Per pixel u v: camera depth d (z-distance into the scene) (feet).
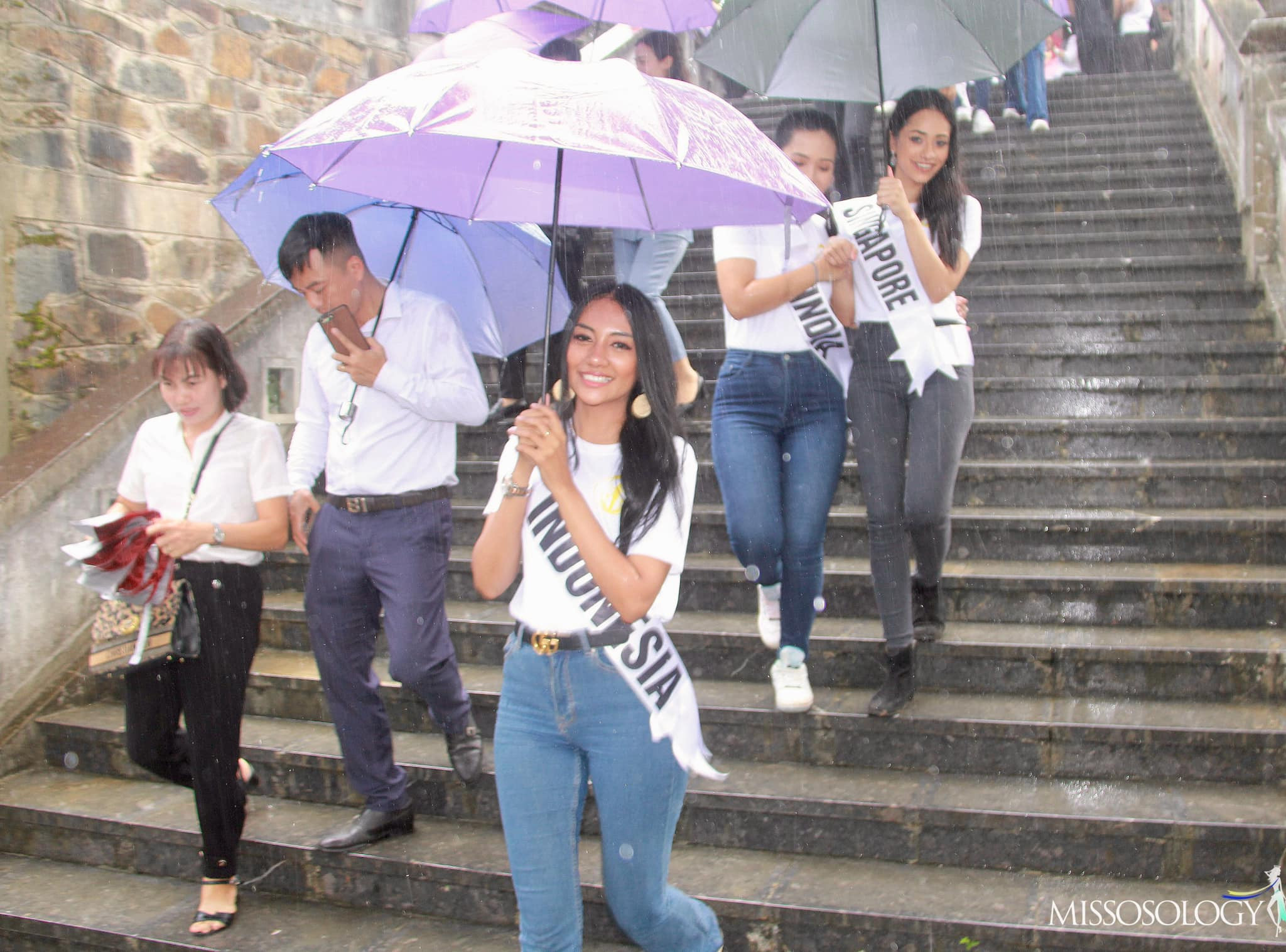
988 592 13.03
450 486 11.05
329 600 10.78
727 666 12.87
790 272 10.69
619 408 7.79
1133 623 12.69
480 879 10.59
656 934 8.08
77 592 14.49
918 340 10.97
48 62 16.75
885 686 11.47
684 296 19.93
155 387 15.84
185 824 12.01
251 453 10.81
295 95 20.84
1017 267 20.38
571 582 7.59
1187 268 19.93
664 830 7.71
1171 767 10.77
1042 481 14.93
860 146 17.88
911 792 10.76
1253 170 19.27
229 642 10.50
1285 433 15.17
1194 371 17.37
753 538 10.97
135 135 17.98
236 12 19.65
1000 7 11.78
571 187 9.02
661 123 6.96
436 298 10.62
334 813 12.12
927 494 11.14
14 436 16.38
